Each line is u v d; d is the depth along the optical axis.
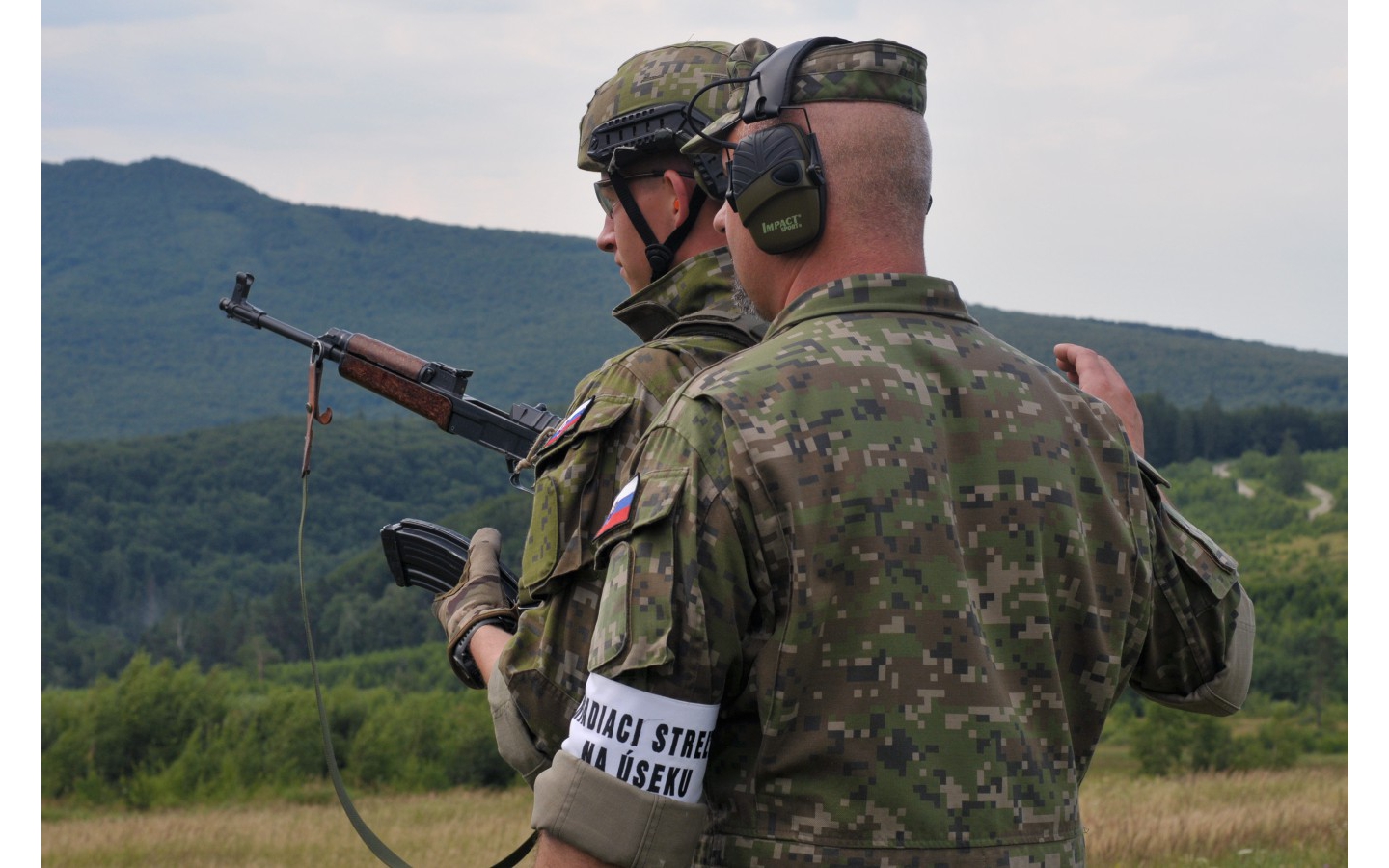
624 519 1.48
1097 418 1.71
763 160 1.62
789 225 1.62
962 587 1.48
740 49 2.03
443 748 59.72
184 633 122.88
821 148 1.62
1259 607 96.12
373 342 2.92
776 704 1.43
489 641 2.11
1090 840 16.81
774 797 1.44
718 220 1.78
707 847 1.51
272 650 114.50
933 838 1.41
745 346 2.05
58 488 191.75
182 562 181.12
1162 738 47.69
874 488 1.46
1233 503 139.88
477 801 44.88
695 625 1.41
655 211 2.22
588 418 1.95
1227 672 1.81
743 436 1.45
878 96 1.62
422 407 2.82
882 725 1.42
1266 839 17.05
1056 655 1.57
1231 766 47.56
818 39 1.66
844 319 1.59
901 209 1.64
